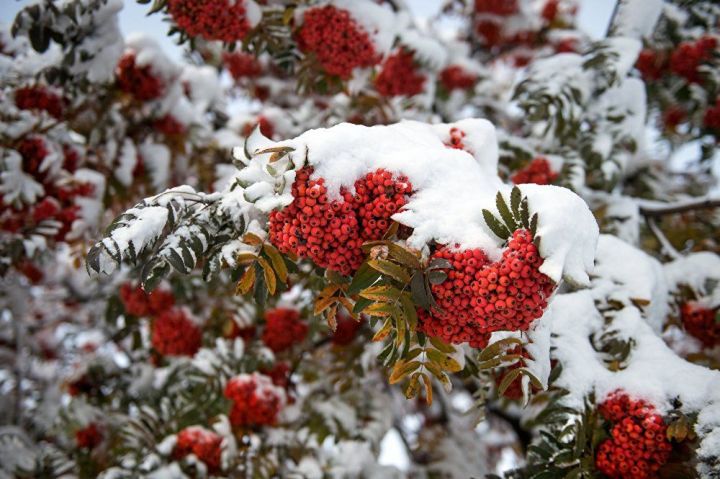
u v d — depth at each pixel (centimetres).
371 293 128
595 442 170
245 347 313
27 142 274
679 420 156
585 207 133
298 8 263
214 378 276
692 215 370
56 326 543
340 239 133
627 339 193
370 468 306
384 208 135
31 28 253
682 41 339
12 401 454
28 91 284
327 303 149
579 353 190
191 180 380
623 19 303
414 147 151
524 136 392
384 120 339
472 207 135
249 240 146
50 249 323
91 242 306
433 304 127
